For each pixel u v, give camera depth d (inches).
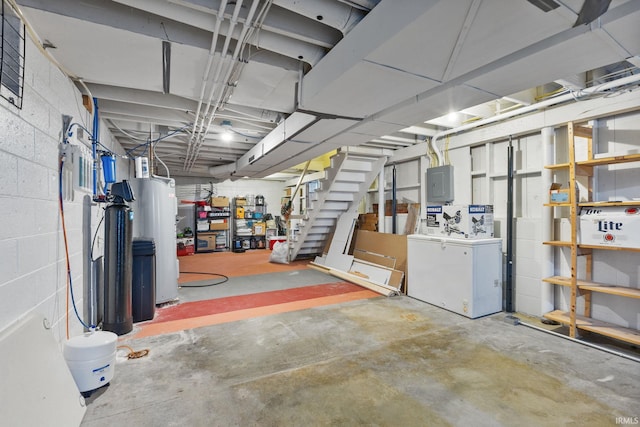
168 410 71.7
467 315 133.7
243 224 380.2
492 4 51.8
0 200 55.7
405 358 96.7
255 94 107.8
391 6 60.8
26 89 66.1
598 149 117.9
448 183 172.1
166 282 152.9
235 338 112.1
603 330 106.6
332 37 82.6
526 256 140.4
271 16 74.1
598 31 57.9
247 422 68.1
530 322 130.1
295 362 94.3
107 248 111.9
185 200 362.0
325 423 67.9
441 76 78.2
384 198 231.5
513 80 81.1
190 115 149.7
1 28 58.6
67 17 67.9
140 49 80.7
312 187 317.1
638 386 81.3
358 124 120.5
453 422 68.1
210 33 82.4
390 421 68.4
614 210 109.9
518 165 148.1
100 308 121.1
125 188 112.3
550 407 72.9
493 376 86.4
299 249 270.1
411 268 165.0
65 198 87.8
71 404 62.9
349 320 130.2
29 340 56.9
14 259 60.2
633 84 101.0
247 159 227.3
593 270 120.6
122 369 89.8
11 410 46.4
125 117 147.3
